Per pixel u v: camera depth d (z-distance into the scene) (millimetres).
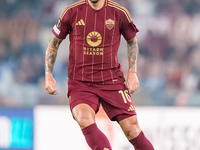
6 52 37969
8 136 24172
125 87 15438
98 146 13914
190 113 24344
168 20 41062
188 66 39031
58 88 35156
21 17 39750
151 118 24156
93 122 14156
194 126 24344
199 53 39625
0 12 39750
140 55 39750
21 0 40281
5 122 24250
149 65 38812
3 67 36594
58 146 23844
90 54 14648
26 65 36906
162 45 40344
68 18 14594
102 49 14656
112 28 14562
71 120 23906
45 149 23875
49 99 32469
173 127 24219
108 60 14828
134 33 15234
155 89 36562
